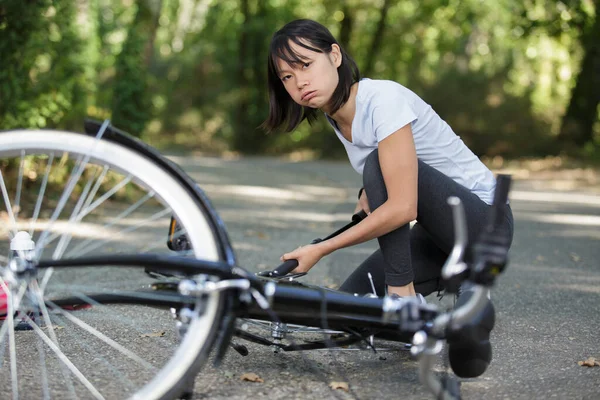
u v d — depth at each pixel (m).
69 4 7.51
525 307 3.71
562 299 3.93
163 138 26.38
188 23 28.06
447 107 22.14
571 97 21.20
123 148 1.92
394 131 2.36
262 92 25.14
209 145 25.67
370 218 2.35
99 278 3.94
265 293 1.96
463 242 1.81
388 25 24.86
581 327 3.30
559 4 18.77
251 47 25.19
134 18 10.39
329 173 16.11
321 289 2.19
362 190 2.63
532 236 6.62
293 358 2.65
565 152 20.86
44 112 7.32
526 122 21.67
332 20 25.06
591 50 19.47
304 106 2.57
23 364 2.45
